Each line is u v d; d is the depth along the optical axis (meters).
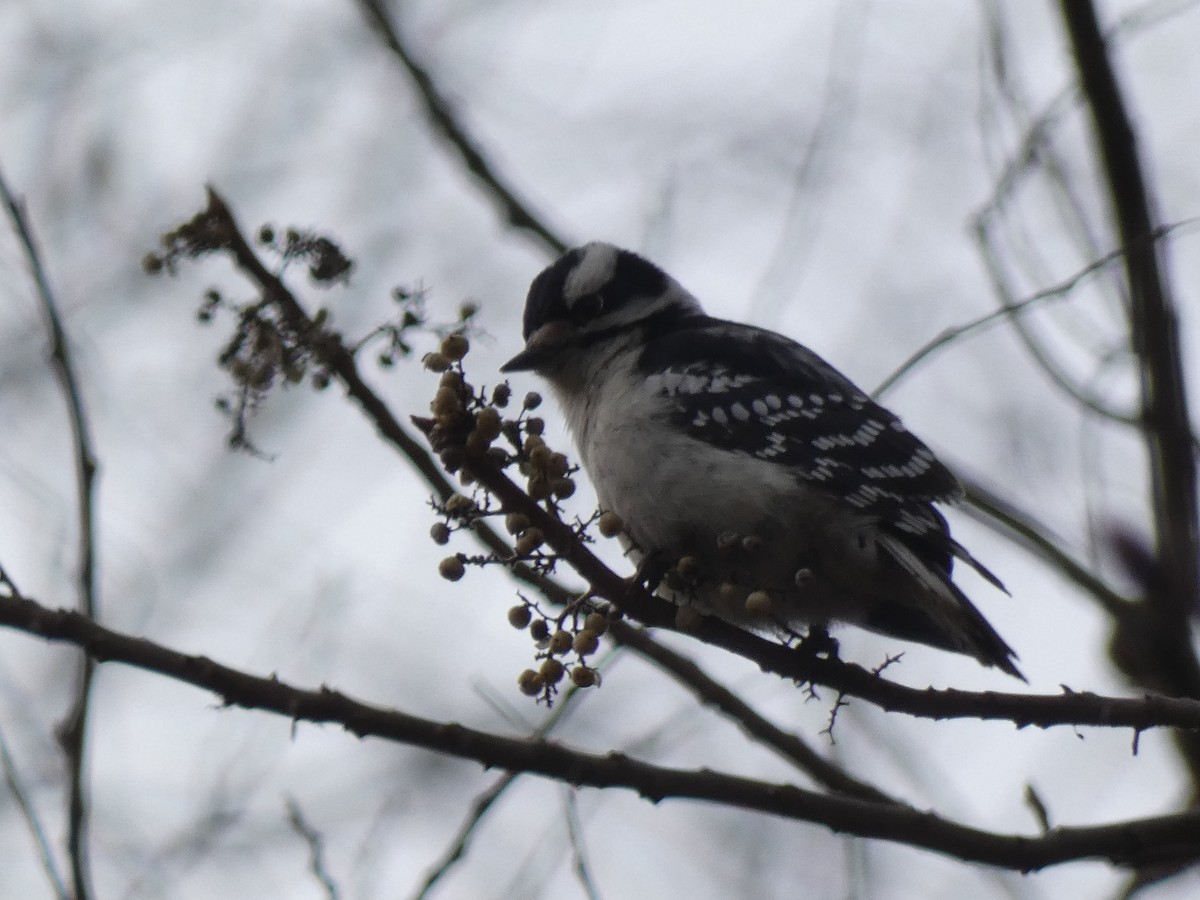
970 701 8.20
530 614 7.40
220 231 7.48
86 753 8.38
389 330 7.60
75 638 6.78
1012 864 8.17
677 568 9.53
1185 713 8.02
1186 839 8.27
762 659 8.35
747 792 7.91
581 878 9.17
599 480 10.71
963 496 10.61
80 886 8.15
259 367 7.50
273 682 7.01
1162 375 11.08
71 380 8.97
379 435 8.72
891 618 10.48
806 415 10.38
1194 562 11.02
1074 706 8.15
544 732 9.61
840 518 9.98
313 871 8.74
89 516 8.80
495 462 7.24
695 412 10.45
